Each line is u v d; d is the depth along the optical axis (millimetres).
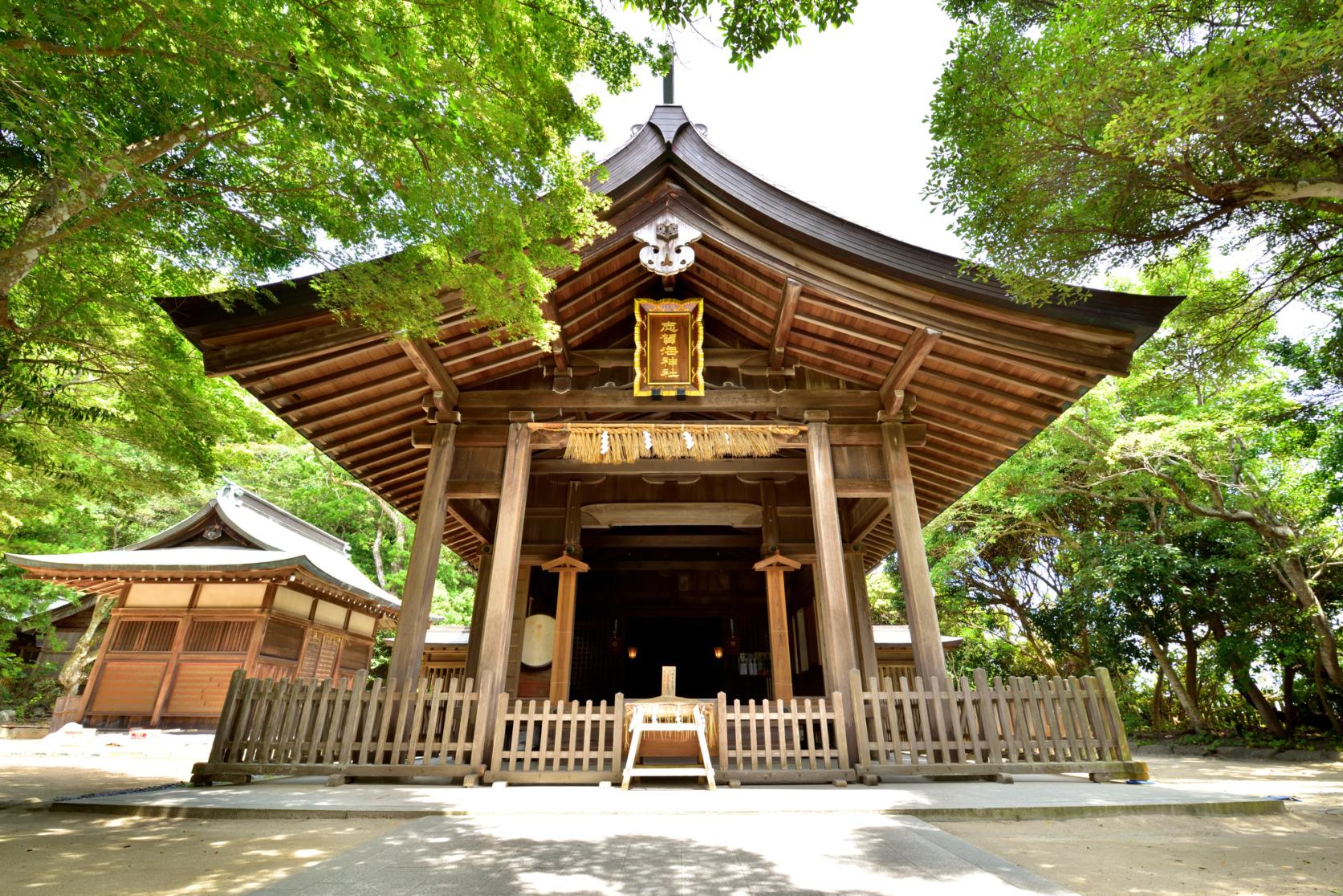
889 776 5617
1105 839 3602
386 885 2518
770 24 3381
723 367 8117
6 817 4176
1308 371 10000
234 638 14875
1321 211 5367
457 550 12695
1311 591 12633
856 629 10289
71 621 20031
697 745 5695
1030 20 5430
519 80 3971
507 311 4980
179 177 4766
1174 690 15688
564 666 9148
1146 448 12523
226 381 8727
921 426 7699
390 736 5750
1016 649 22406
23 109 3316
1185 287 10234
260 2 2859
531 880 2588
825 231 6867
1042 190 5012
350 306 5512
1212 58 3756
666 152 7348
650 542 12234
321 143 4062
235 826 3848
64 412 6852
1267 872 2953
